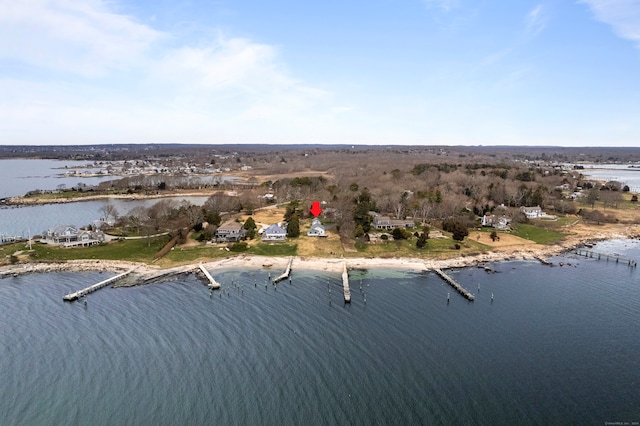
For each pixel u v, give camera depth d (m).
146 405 54.91
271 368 62.69
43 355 65.88
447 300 88.50
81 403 55.22
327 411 53.81
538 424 51.59
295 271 106.62
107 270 105.00
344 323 77.19
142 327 75.06
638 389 58.16
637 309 83.94
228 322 77.31
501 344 69.75
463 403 55.22
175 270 105.69
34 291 91.50
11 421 52.09
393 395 56.75
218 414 53.34
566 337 72.25
